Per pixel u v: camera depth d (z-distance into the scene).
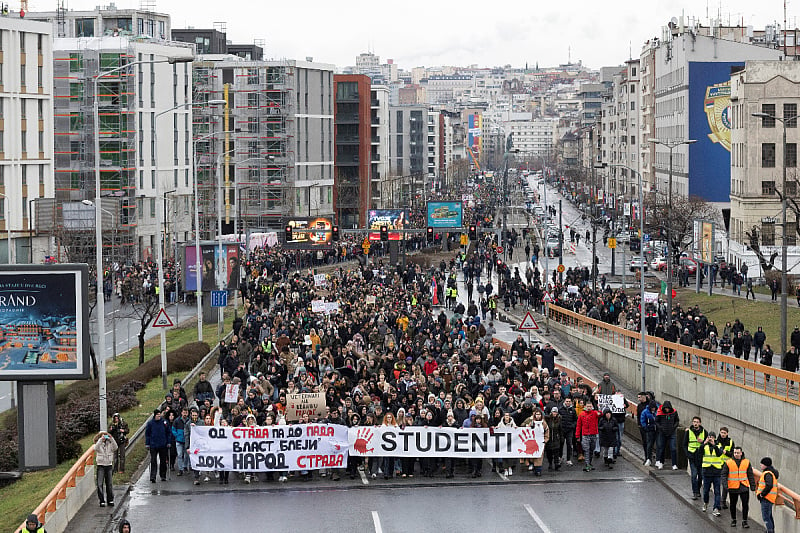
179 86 139.38
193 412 34.41
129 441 37.06
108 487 31.11
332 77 175.75
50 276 33.41
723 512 29.89
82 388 52.28
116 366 63.50
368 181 188.88
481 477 34.66
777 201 113.44
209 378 53.09
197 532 28.45
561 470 35.47
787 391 44.00
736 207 118.50
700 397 52.47
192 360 57.00
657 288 95.38
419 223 161.50
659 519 29.48
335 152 185.50
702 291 88.06
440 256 137.88
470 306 73.31
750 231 113.38
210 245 76.38
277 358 44.94
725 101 146.25
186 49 141.00
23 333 33.53
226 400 39.84
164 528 28.88
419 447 34.16
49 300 33.47
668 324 61.28
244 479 34.38
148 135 131.12
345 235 156.12
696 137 148.38
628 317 68.25
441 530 28.48
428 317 59.19
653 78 181.75
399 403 37.19
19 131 102.06
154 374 54.44
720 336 67.62
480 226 147.75
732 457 28.55
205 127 153.50
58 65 124.25
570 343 73.12
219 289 76.31
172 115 137.75
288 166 159.25
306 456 33.94
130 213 125.69
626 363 62.12
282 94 159.00
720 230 113.25
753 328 68.50
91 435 41.72
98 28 158.88
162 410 34.69
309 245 118.94
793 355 49.81
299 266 120.25
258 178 157.12
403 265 106.06
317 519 29.62
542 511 30.33
